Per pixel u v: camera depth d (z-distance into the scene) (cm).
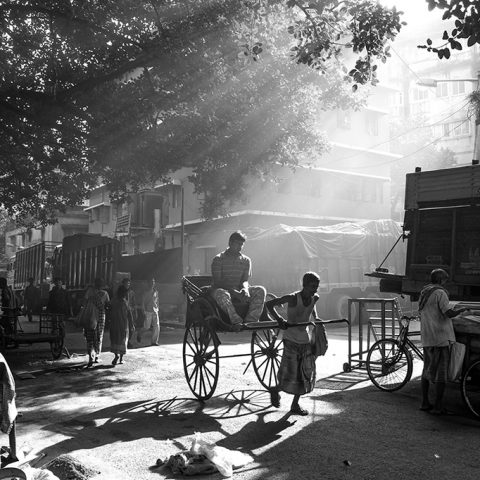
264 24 1120
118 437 560
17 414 473
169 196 3131
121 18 1091
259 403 702
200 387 719
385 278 896
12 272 4344
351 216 3080
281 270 1848
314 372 646
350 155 3091
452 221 782
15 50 1191
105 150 1247
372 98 3350
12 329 1262
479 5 611
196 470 446
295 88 1276
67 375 943
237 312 735
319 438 545
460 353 635
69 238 2375
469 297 769
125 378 905
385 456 489
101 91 1197
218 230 2739
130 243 3516
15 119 1288
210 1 1059
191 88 1182
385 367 783
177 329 1834
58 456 484
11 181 1630
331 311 1872
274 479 435
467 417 631
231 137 1257
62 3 1066
